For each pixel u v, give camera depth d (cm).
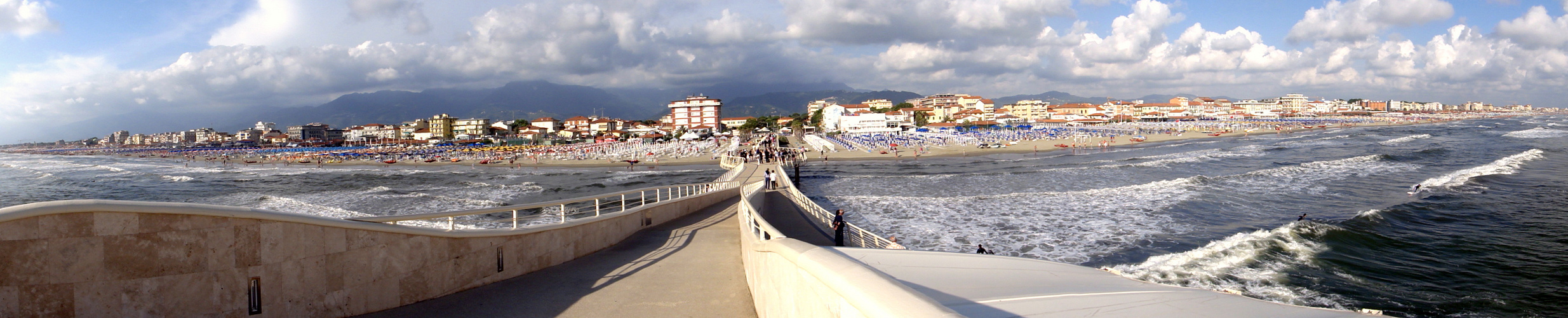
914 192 3850
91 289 439
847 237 1758
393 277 618
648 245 1123
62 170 8869
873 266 432
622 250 1070
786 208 2377
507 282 757
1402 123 16588
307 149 14238
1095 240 2184
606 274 812
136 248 454
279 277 520
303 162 10150
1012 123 17662
